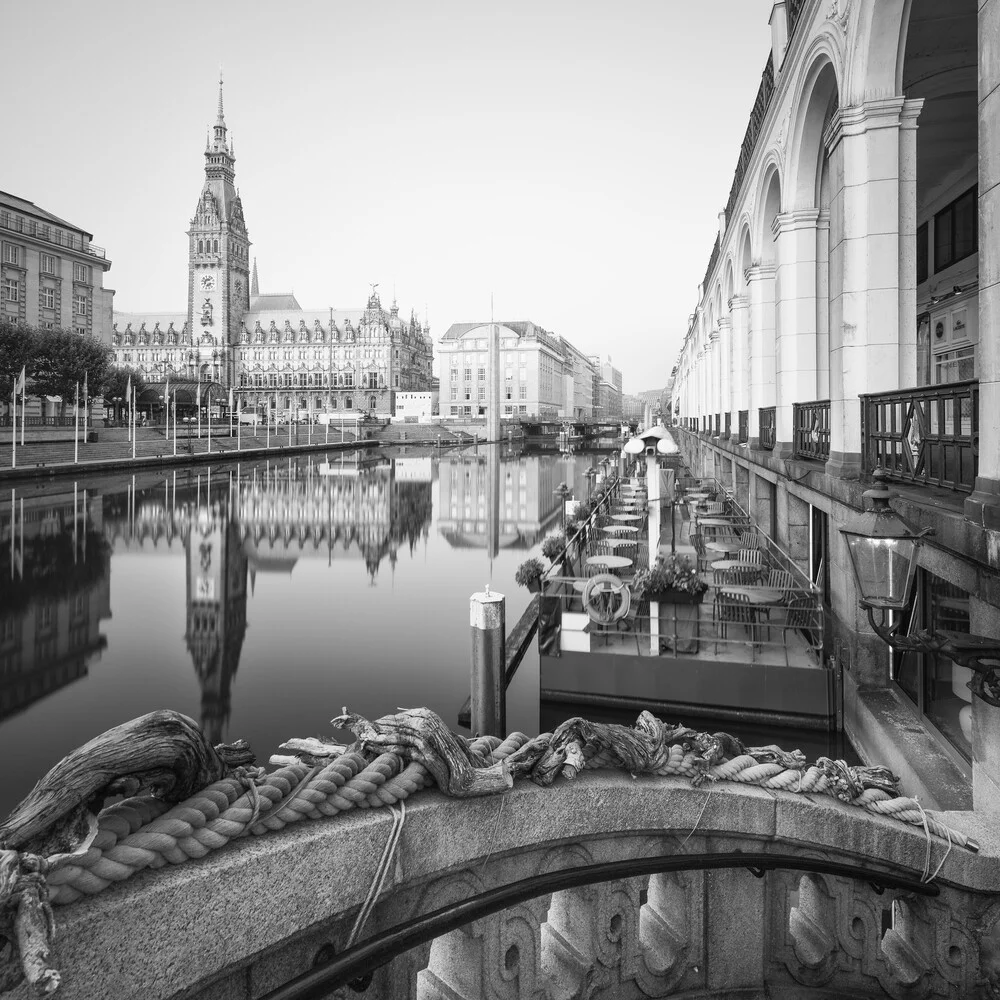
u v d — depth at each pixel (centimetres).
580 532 1559
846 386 800
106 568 1983
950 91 1016
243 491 4000
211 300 13025
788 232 1181
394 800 202
